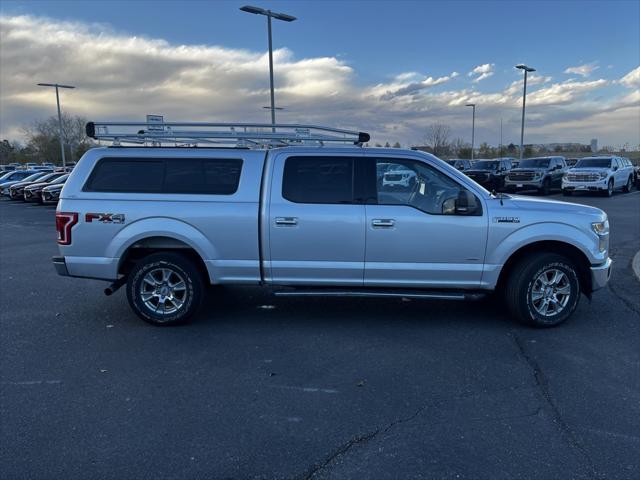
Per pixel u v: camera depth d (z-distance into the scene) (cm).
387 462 297
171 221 532
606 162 2452
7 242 1259
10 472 287
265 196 532
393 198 536
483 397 379
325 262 534
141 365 443
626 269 828
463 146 6688
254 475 286
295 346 488
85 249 538
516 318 546
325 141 577
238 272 541
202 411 359
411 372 426
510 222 524
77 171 544
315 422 343
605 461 297
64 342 502
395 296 529
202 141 565
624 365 438
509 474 285
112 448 312
